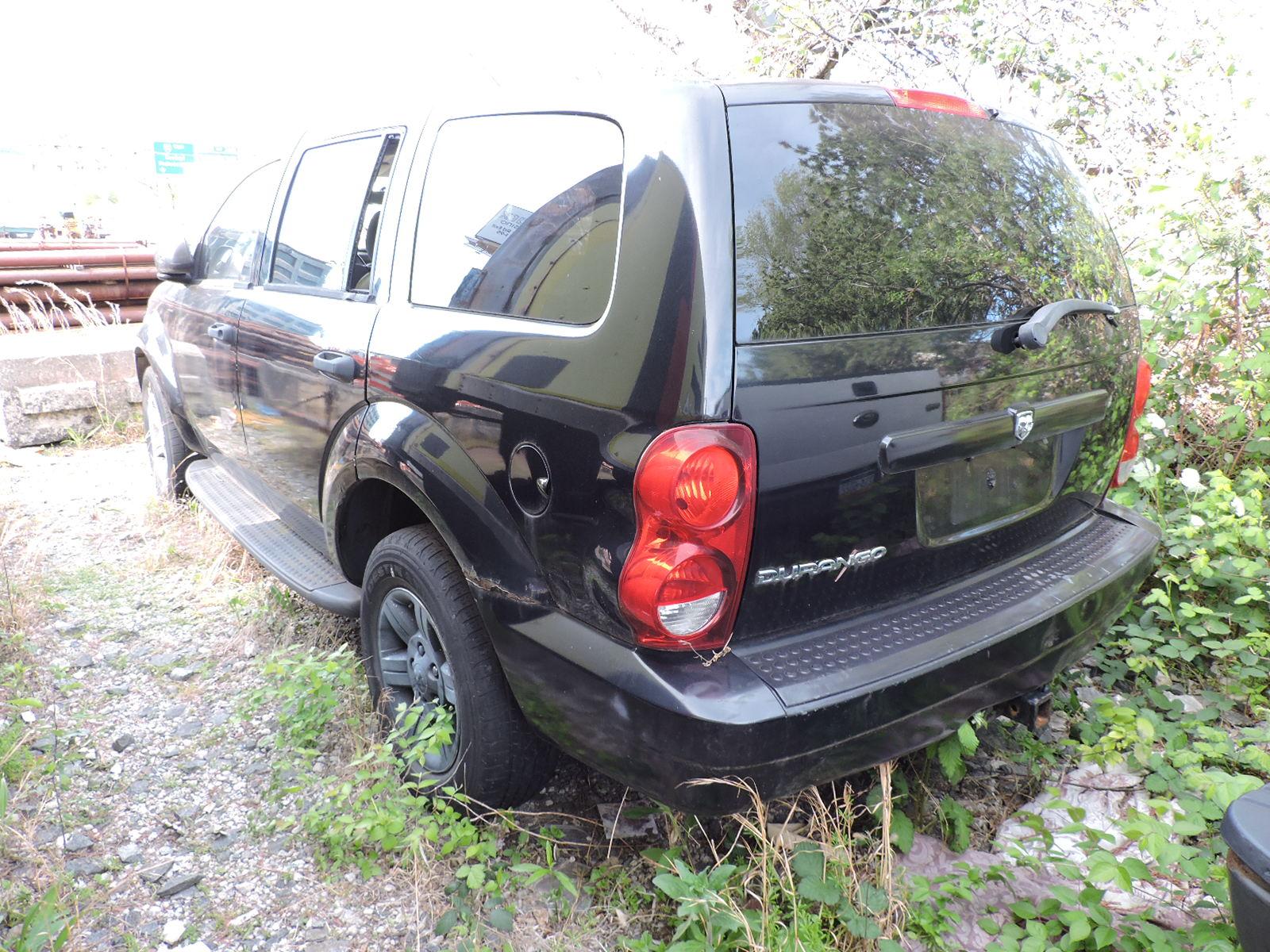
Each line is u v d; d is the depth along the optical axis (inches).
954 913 88.4
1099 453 107.5
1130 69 191.6
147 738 120.4
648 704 75.5
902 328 82.0
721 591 75.4
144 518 191.5
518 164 94.9
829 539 79.4
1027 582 95.1
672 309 74.4
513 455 86.2
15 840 99.9
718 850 96.8
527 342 86.0
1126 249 168.4
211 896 94.0
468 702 95.7
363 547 118.8
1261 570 128.2
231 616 152.5
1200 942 80.5
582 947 87.8
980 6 201.8
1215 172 153.9
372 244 115.0
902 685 78.8
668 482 72.7
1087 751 105.0
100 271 319.6
